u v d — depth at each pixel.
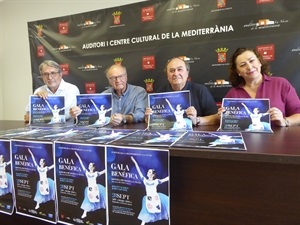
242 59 1.36
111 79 1.81
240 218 0.79
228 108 1.09
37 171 0.96
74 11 2.58
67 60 2.53
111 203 0.85
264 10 1.84
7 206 1.04
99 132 1.07
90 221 0.89
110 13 2.31
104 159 0.84
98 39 2.38
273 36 1.84
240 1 1.90
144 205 0.81
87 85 2.47
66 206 0.93
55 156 0.92
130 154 0.80
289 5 1.79
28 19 2.83
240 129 1.03
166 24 2.12
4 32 2.98
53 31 2.56
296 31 1.78
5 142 1.00
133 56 2.26
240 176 0.77
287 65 1.82
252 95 1.38
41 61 2.65
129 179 0.82
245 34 1.90
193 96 1.63
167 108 1.15
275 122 1.11
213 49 2.00
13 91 3.03
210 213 0.83
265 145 0.73
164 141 0.83
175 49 2.11
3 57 3.03
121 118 1.38
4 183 1.03
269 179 0.74
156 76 2.20
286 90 1.33
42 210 0.97
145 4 2.18
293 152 0.64
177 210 0.88
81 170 0.88
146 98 1.85
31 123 1.42
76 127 1.26
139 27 2.21
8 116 3.08
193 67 2.07
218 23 1.97
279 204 0.74
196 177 0.83
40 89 1.92
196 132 1.00
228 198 0.80
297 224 0.73
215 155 0.68
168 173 0.76
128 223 0.84
